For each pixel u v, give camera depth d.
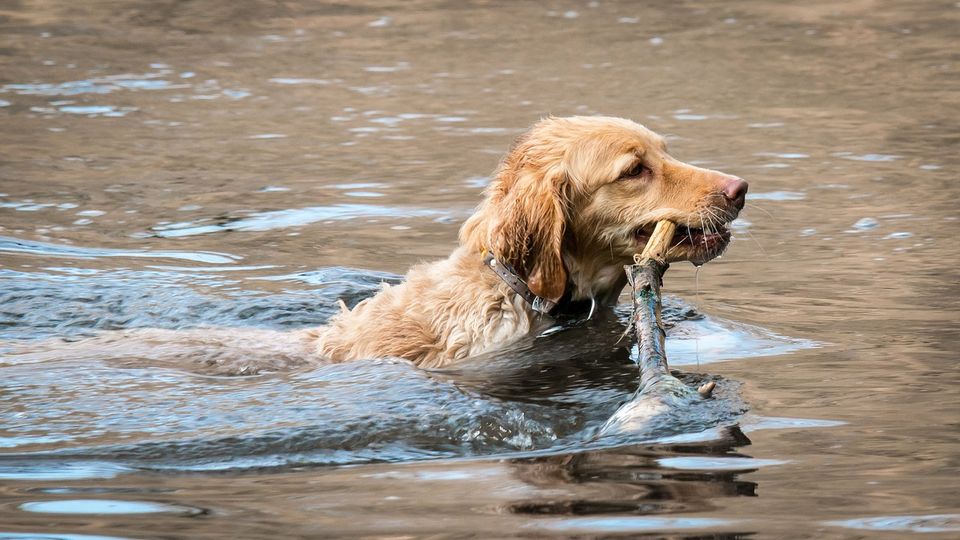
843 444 7.34
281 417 8.12
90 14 35.00
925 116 21.64
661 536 5.85
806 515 6.12
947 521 6.00
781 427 7.74
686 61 27.73
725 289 12.12
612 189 10.42
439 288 10.59
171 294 12.55
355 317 10.74
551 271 10.24
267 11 35.94
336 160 19.38
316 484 6.90
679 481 6.72
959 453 7.08
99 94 24.92
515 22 33.62
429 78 26.41
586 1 36.94
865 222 14.77
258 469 7.21
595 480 6.79
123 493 6.79
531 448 7.56
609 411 8.36
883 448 7.23
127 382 9.16
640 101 23.53
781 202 16.02
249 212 16.28
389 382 8.88
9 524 6.30
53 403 8.59
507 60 28.31
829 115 21.97
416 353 10.18
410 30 32.78
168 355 10.23
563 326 10.59
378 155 19.64
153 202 16.88
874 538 5.80
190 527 6.20
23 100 24.27
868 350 9.66
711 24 32.78
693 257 10.41
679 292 12.07
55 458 7.43
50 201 16.86
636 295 9.45
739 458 7.11
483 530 6.00
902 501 6.31
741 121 21.59
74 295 12.55
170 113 23.23
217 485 6.91
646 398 8.18
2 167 18.94
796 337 10.18
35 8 35.81
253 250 14.48
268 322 11.92
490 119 22.12
